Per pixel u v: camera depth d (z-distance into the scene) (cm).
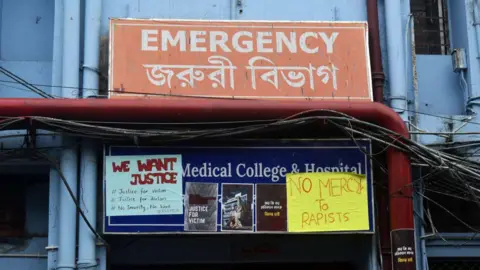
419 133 875
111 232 847
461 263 1000
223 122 854
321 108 851
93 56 898
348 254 991
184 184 861
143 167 862
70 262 838
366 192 873
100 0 922
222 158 870
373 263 891
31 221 966
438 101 980
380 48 942
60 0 923
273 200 866
